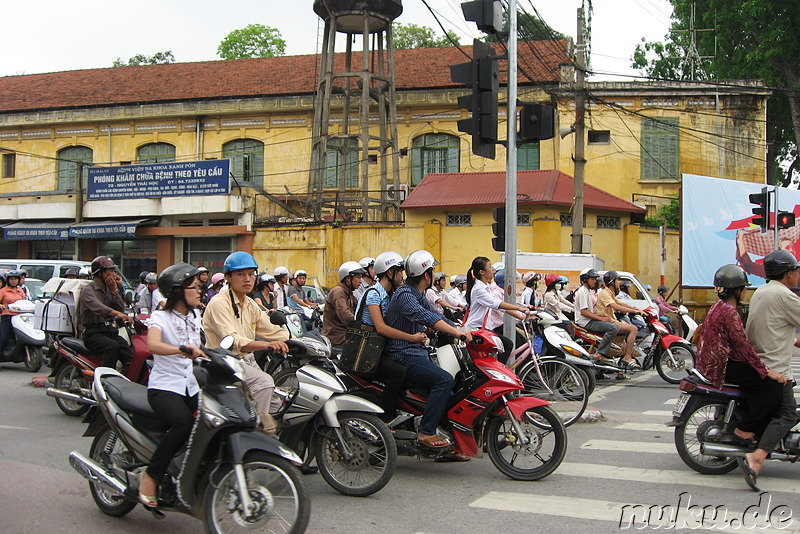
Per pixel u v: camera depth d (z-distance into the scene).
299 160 30.45
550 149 27.97
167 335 4.84
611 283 11.88
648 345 12.98
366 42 25.20
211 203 26.41
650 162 27.70
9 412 9.31
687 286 22.05
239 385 4.61
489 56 9.52
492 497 5.78
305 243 25.55
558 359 9.03
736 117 27.31
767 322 6.03
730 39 30.22
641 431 8.32
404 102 29.16
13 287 13.55
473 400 6.10
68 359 8.80
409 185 29.47
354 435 5.88
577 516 5.27
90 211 28.27
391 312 6.29
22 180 33.56
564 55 28.75
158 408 4.68
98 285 8.65
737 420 6.17
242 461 4.34
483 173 25.23
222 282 12.32
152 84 33.97
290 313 11.21
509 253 9.56
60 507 5.54
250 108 30.56
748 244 23.08
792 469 6.61
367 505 5.60
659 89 27.44
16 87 36.19
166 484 4.70
